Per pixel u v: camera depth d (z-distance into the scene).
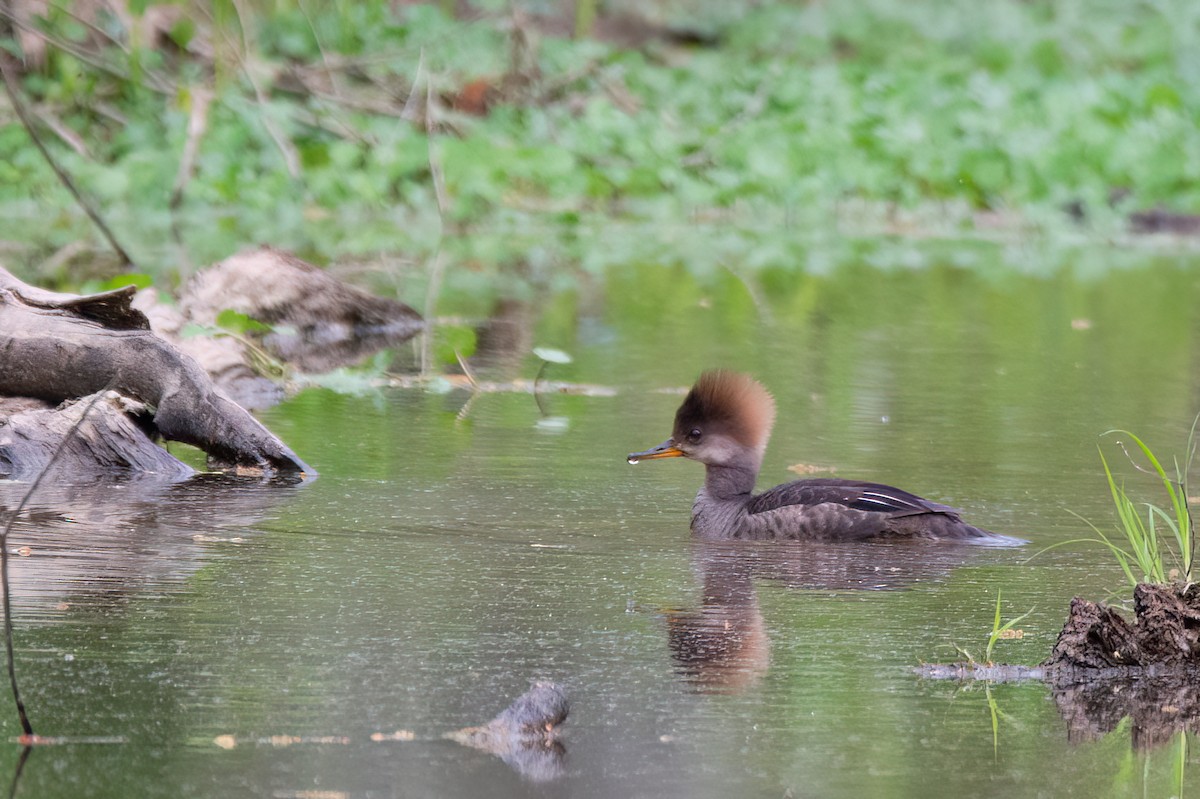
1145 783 5.99
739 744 6.27
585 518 10.20
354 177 27.52
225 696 6.61
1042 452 12.52
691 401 10.48
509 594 8.31
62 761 5.91
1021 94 35.06
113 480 10.85
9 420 11.14
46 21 27.72
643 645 7.48
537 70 32.16
